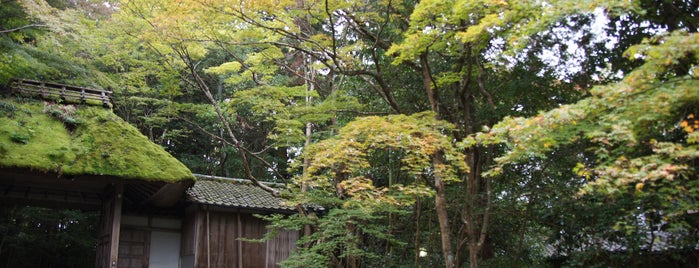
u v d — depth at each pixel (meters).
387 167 12.04
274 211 12.03
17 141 8.97
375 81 11.80
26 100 10.00
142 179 9.50
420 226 11.52
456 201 10.21
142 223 11.82
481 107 10.41
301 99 13.80
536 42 9.42
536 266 10.75
